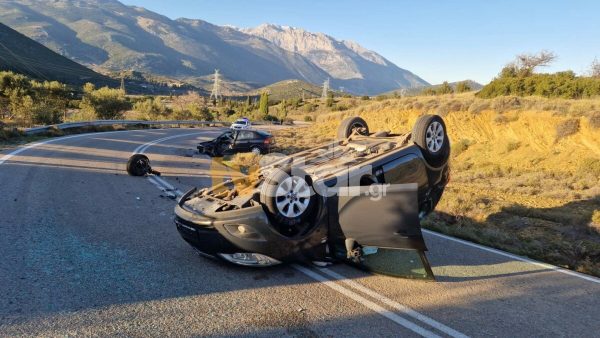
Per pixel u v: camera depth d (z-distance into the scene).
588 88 27.81
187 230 4.88
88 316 3.63
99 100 40.97
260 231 4.53
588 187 13.77
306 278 4.83
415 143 5.85
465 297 4.58
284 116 87.50
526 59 38.72
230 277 4.74
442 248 6.58
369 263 5.07
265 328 3.61
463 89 48.78
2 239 5.43
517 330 3.86
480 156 20.89
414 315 4.04
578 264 6.35
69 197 8.14
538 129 20.80
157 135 28.28
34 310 3.67
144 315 3.72
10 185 8.62
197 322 3.65
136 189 9.52
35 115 27.62
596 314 4.32
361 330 3.67
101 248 5.42
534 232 8.54
